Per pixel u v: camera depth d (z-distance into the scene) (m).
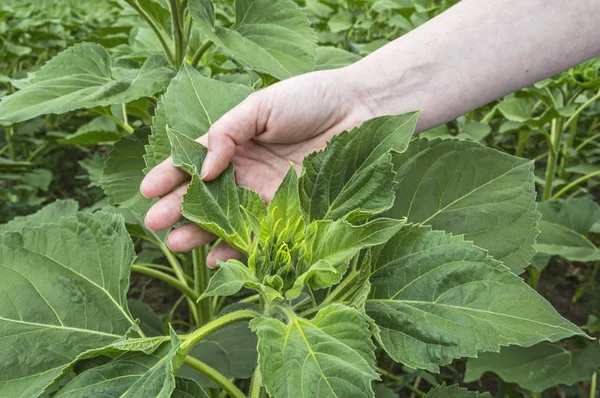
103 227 0.74
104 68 0.98
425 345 0.62
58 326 0.70
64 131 2.33
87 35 2.76
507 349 1.07
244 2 0.97
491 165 0.78
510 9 0.80
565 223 1.21
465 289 0.63
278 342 0.58
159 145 0.78
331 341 0.58
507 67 0.81
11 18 2.66
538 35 0.80
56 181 2.24
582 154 1.89
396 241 0.67
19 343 0.68
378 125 0.70
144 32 1.25
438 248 0.66
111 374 0.63
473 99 0.83
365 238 0.64
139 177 0.95
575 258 1.12
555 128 1.39
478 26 0.81
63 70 0.96
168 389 0.58
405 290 0.65
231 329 0.96
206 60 1.26
